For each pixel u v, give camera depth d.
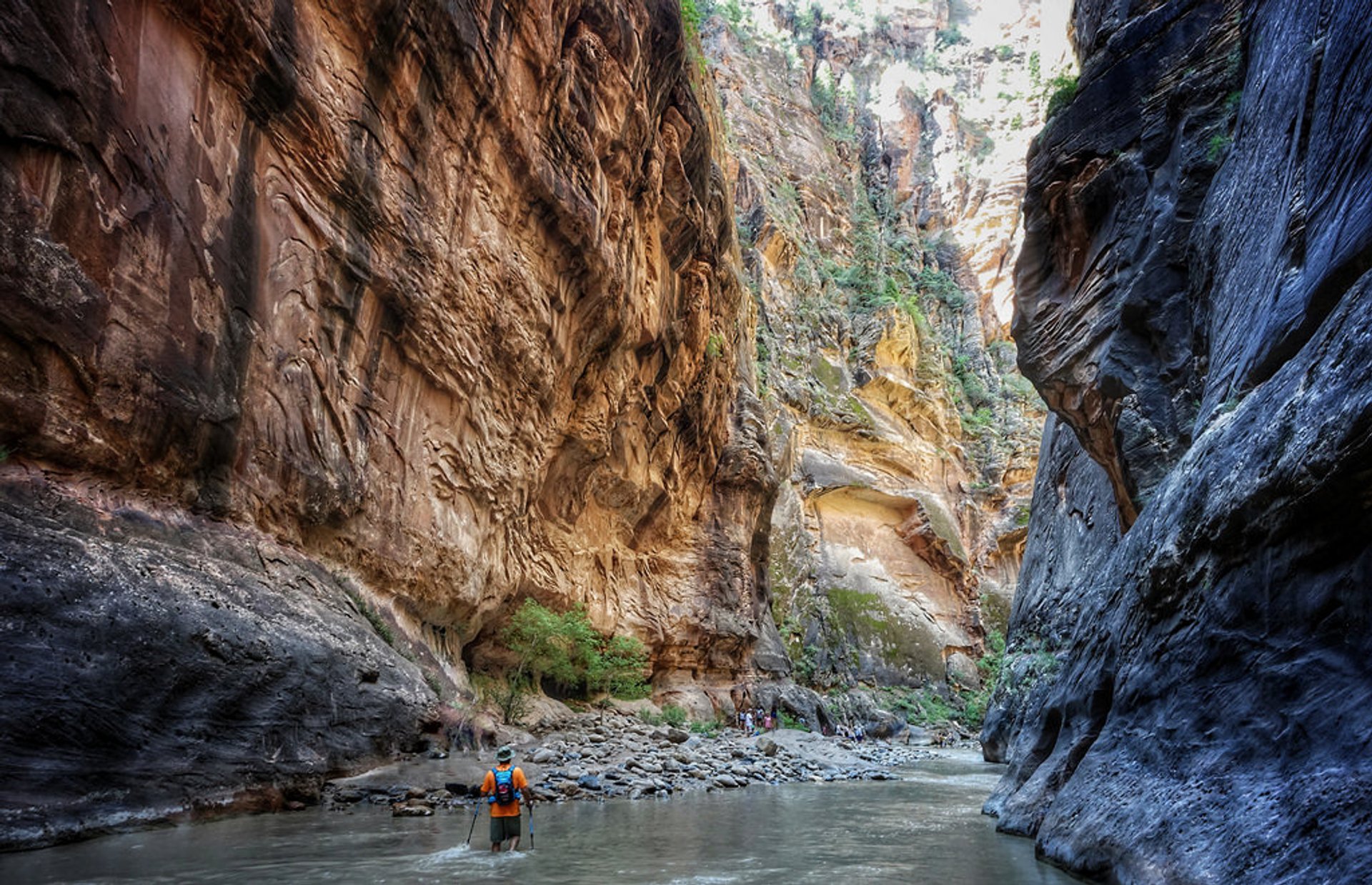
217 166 12.47
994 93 97.88
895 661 55.47
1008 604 64.38
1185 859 5.93
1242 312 9.34
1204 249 12.14
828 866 8.39
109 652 8.92
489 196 19.20
